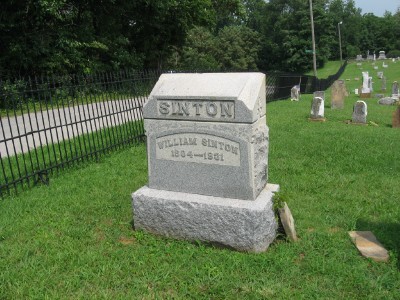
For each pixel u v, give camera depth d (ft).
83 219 17.03
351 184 21.21
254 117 13.58
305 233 15.37
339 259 13.43
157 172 15.25
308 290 11.57
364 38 305.94
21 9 57.57
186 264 13.15
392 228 15.85
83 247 14.47
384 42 303.89
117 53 76.95
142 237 14.97
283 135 34.50
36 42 58.49
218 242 14.12
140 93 33.35
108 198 19.40
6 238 15.30
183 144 14.60
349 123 42.42
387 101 63.10
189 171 14.70
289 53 230.07
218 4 101.35
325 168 24.13
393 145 30.45
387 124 42.27
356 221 16.55
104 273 12.68
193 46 189.98
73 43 62.69
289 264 12.95
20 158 28.17
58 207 18.30
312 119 43.73
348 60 270.05
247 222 13.53
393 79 122.62
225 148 13.98
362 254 13.66
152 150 15.15
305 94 87.30
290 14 234.58
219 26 254.06
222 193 14.34
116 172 23.89
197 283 12.04
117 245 14.56
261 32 264.11
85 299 11.37
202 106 13.98
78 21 70.18
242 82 14.01
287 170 23.82
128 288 11.96
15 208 18.20
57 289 11.95
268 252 13.89
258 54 237.04
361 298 11.26
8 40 58.34
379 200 18.85
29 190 20.93
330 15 234.79
